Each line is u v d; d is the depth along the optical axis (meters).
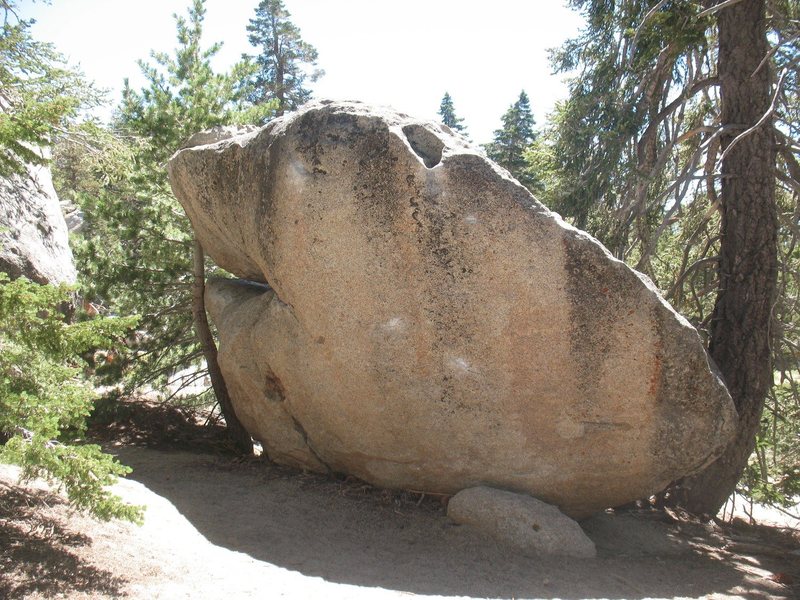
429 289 6.61
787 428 11.60
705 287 10.90
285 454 8.69
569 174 10.66
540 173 12.12
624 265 6.28
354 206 6.68
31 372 5.03
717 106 11.92
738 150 9.68
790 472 10.47
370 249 6.70
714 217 11.82
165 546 5.66
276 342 7.76
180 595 4.63
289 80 31.14
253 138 7.52
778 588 6.46
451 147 6.62
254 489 7.95
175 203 11.83
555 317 6.39
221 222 8.38
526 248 6.34
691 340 6.34
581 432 6.66
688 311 11.64
